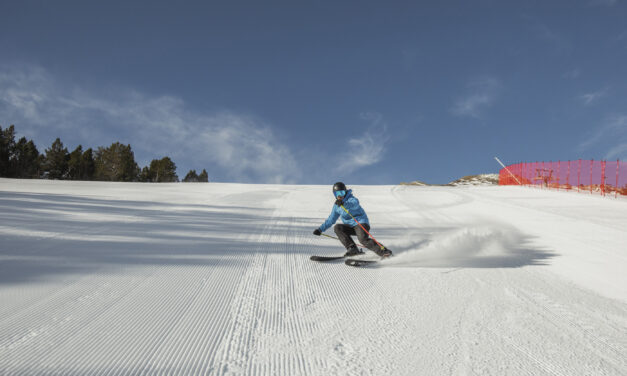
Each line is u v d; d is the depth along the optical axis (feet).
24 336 8.04
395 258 17.35
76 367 6.88
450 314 10.23
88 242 17.43
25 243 16.53
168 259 15.10
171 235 20.33
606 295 12.18
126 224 23.22
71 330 8.43
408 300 11.30
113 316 9.30
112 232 20.26
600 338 8.91
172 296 10.92
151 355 7.48
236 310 10.12
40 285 11.30
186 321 9.23
